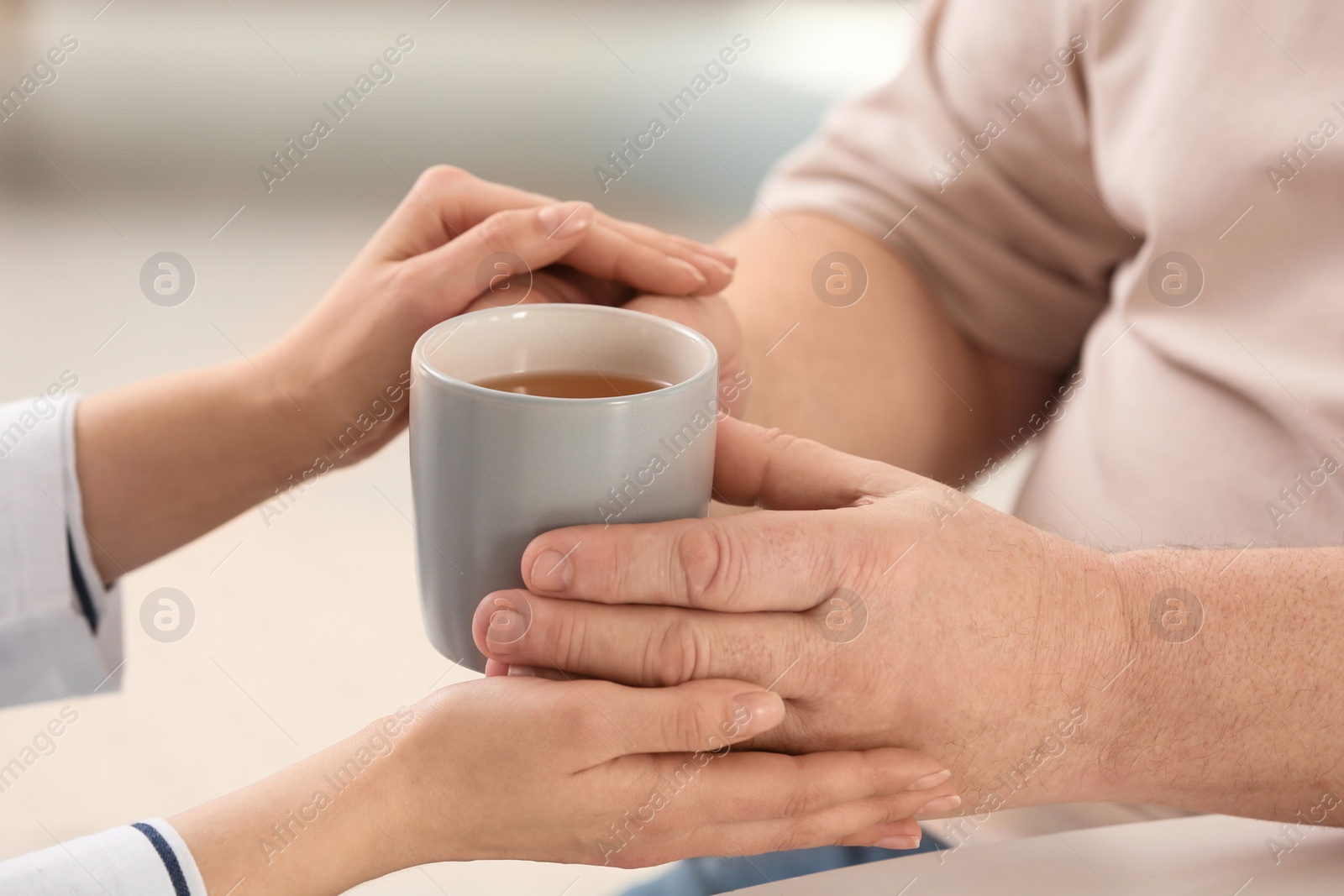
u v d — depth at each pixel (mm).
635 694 851
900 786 874
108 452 989
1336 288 1008
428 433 858
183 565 1526
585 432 845
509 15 6227
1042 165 1122
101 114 4766
